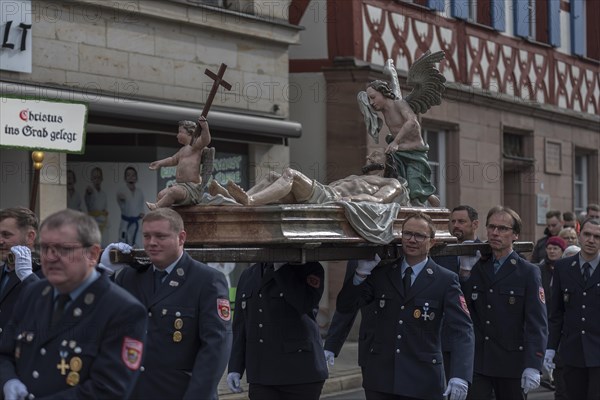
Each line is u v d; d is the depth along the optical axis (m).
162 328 7.14
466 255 10.12
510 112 25.05
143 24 16.94
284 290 9.08
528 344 10.01
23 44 15.24
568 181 27.50
